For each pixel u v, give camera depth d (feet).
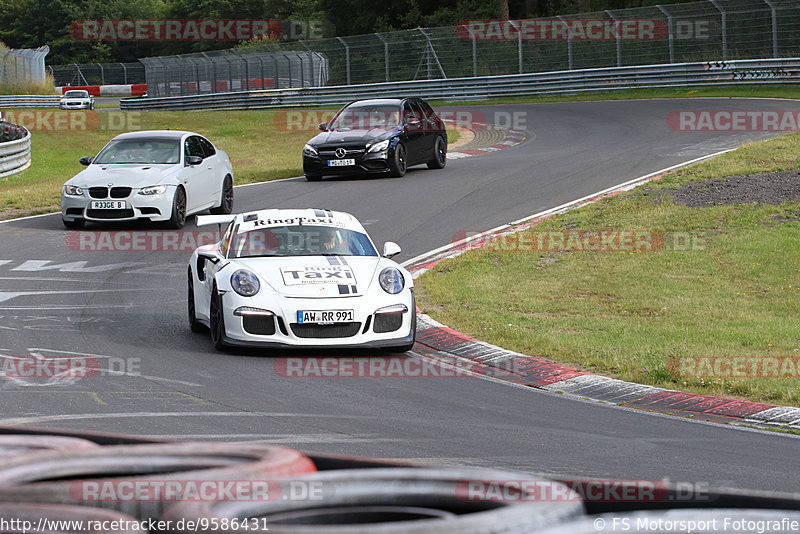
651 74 502.79
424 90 565.94
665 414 86.38
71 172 331.77
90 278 152.76
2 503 19.70
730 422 84.07
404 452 69.00
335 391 90.33
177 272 159.43
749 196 198.49
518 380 99.40
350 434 74.13
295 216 123.44
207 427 74.69
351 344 105.91
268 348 110.73
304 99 599.57
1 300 134.51
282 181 279.28
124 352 105.29
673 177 224.33
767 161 230.68
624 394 93.81
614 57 549.54
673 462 68.74
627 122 382.22
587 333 121.39
